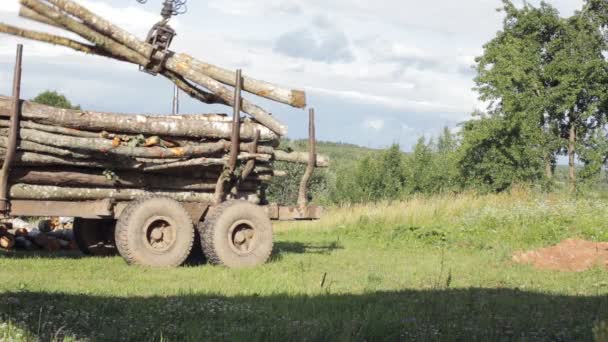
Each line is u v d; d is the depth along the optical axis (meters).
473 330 6.96
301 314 7.70
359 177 46.12
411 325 7.03
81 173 12.94
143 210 12.45
